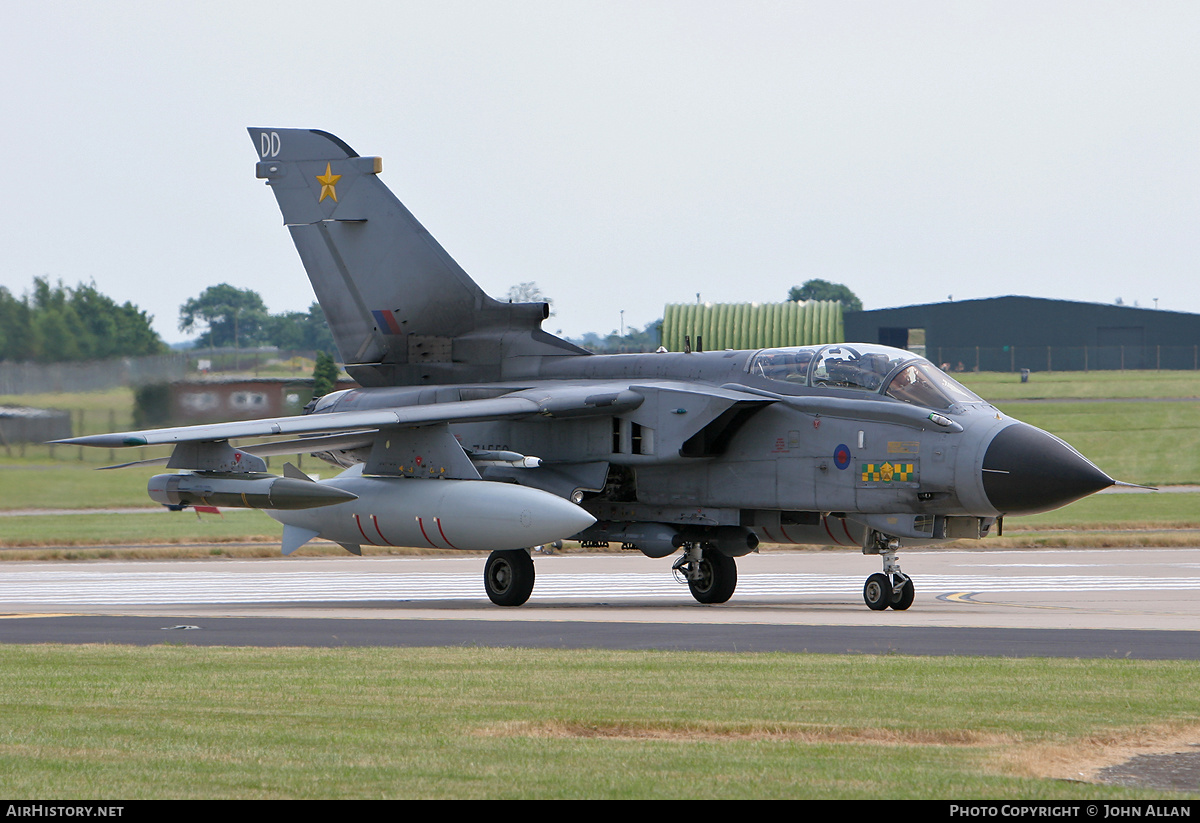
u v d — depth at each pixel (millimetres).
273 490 61188
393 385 75188
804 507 60188
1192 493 146875
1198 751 25375
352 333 76312
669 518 65938
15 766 23562
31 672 35875
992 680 33625
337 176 76250
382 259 74812
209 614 57688
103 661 38344
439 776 22750
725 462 62875
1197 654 39844
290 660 38312
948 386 58469
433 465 64375
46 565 94312
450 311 73125
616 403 62438
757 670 35625
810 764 23750
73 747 25219
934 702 30266
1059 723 27625
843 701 30438
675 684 33094
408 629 49062
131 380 126000
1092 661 37281
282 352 135000
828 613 57656
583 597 72000
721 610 60531
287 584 79688
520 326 71625
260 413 122875
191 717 28578
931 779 22609
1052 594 69625
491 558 65188
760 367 62500
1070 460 54062
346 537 66375
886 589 59531
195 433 58719
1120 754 25141
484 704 30188
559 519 59000
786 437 60656
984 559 96062
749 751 24906
